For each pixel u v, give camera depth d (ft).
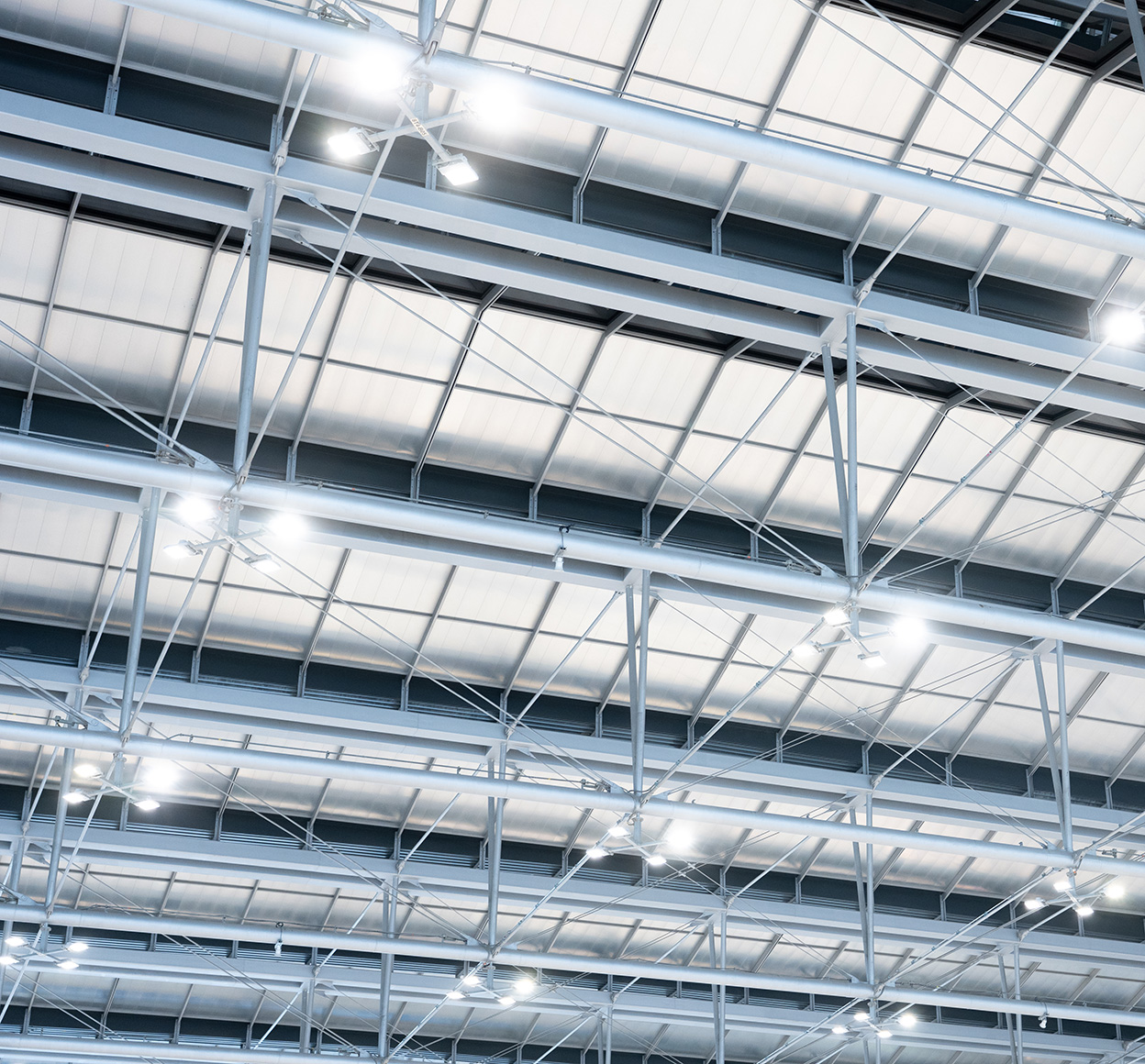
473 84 55.67
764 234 83.25
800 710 115.03
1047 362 84.23
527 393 92.99
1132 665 106.83
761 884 133.90
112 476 70.18
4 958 116.67
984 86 79.41
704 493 99.19
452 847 125.39
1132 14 67.31
